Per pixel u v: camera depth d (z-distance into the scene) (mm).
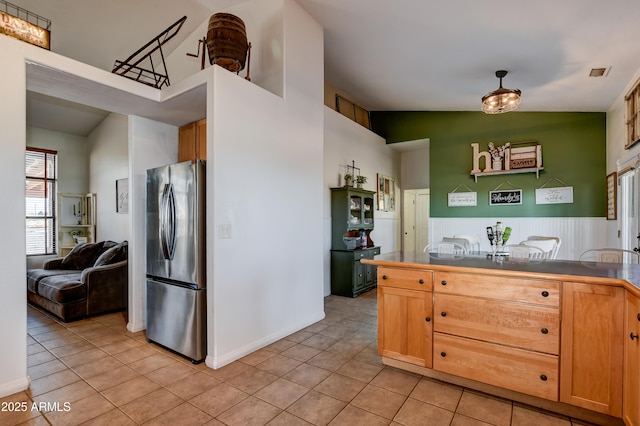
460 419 1942
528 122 5449
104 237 6148
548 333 1964
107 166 6066
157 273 3090
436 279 2346
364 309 4270
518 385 2057
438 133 6215
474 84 4574
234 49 2904
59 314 3844
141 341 3211
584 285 1865
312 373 2523
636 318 1619
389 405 2092
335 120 5191
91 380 2428
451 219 6035
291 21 3447
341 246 5008
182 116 3482
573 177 5125
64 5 3637
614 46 3068
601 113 4973
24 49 2279
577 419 1939
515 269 2131
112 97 2957
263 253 3088
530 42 3219
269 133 3166
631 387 1676
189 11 4016
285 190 3367
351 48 4043
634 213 3803
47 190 6199
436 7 2879
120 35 4254
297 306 3506
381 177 6582
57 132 6285
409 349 2479
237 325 2811
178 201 2875
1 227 2205
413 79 4680
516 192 5527
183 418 1964
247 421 1934
